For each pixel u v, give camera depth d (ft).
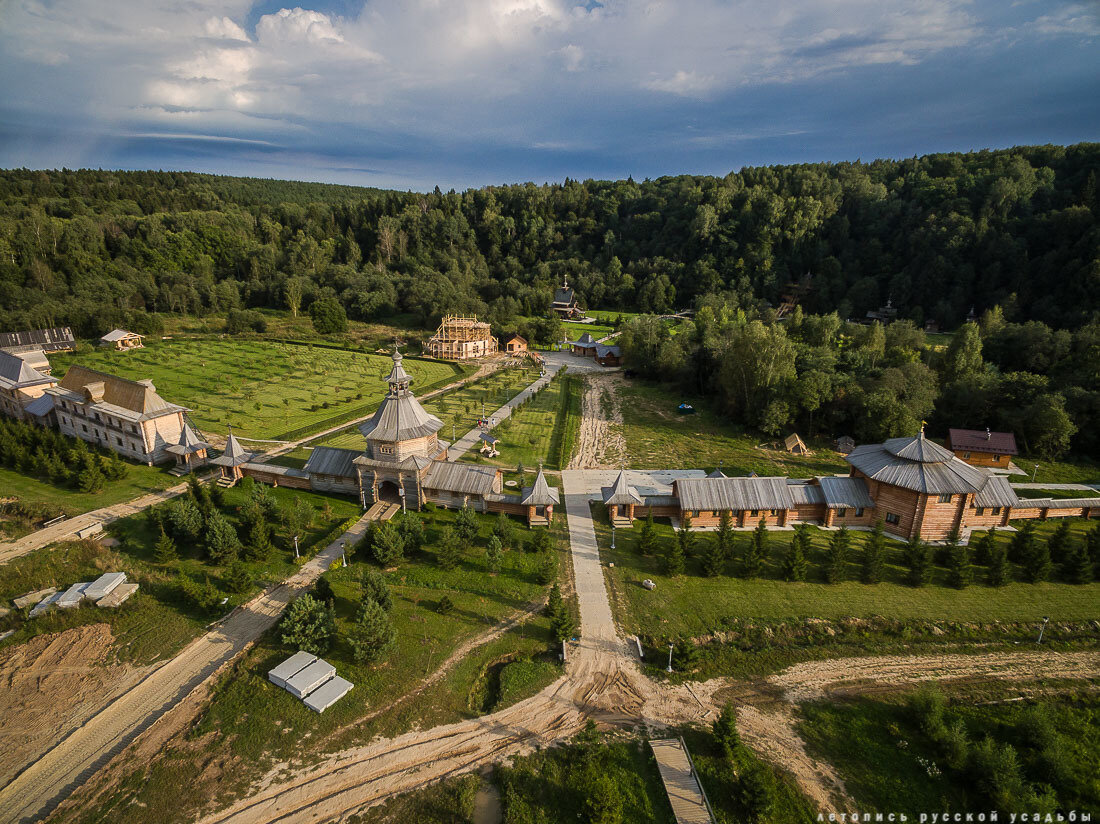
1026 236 560.20
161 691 147.74
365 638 151.84
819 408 335.88
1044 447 296.30
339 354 529.45
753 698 148.15
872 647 167.32
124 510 233.76
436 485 234.79
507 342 592.60
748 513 232.32
